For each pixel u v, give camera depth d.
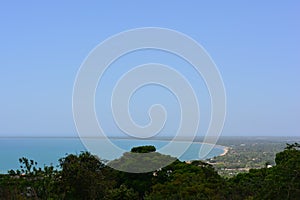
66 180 25.70
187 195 27.77
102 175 29.72
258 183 27.19
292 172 21.08
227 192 27.83
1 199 20.03
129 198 32.09
